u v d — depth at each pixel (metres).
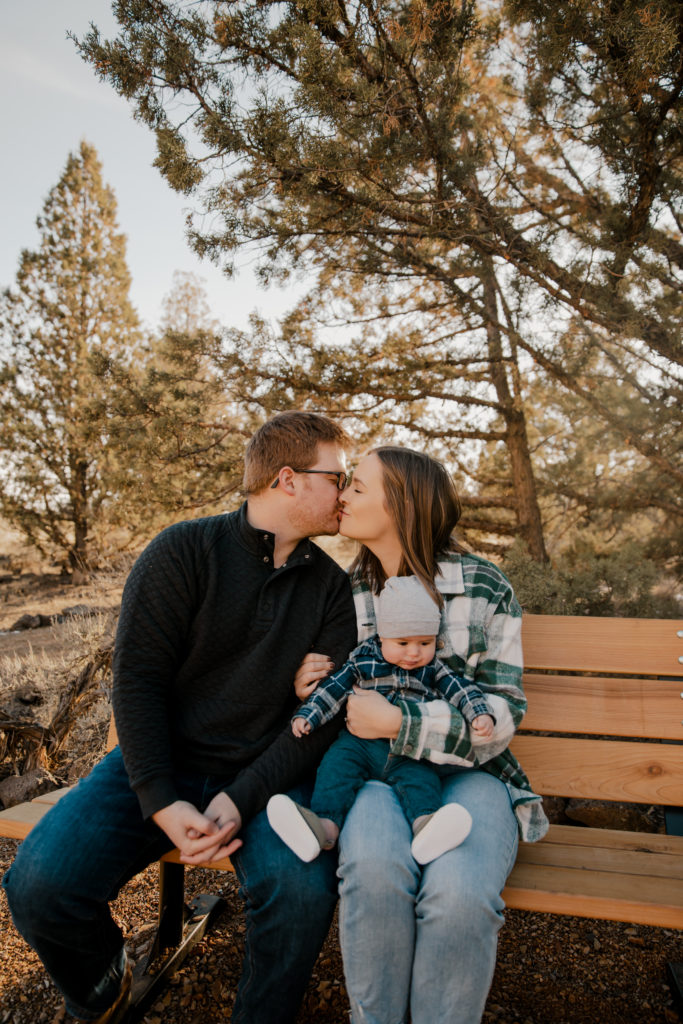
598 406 3.94
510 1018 1.77
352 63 3.06
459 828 1.46
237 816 1.63
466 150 3.46
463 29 2.86
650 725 2.04
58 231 11.96
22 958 2.05
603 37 2.84
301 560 1.89
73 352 11.66
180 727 1.80
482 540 5.17
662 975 1.95
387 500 1.89
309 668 1.84
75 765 3.34
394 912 1.42
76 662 4.19
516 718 1.74
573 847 1.82
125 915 2.28
